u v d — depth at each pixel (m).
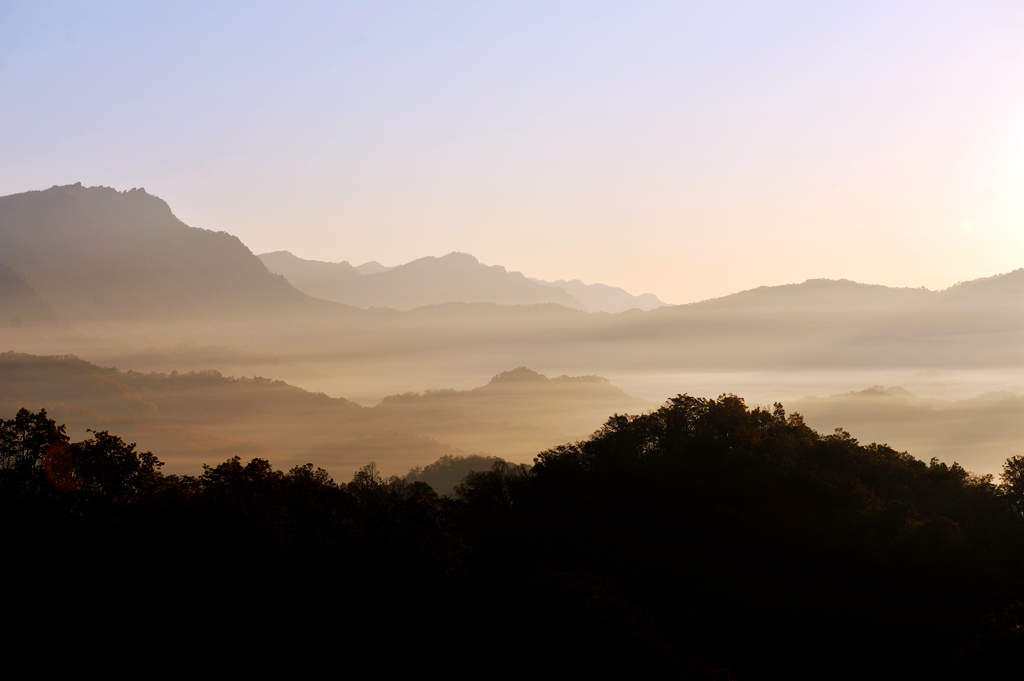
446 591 83.06
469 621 78.81
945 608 91.38
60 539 79.31
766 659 80.38
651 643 76.50
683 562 103.81
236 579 78.62
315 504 89.06
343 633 75.44
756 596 94.31
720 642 83.81
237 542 81.25
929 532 106.25
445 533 87.19
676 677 72.38
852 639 84.62
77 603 74.12
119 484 87.75
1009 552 106.81
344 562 82.88
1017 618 69.62
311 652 72.94
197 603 76.12
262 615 76.06
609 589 87.69
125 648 70.88
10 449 84.56
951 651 81.50
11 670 67.06
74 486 84.75
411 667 72.00
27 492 82.19
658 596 94.19
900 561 102.19
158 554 79.44
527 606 81.31
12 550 76.69
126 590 76.06
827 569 102.19
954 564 100.94
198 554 79.94
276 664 71.12
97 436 89.81
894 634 85.50
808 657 80.75
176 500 85.12
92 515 82.56
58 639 70.56
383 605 78.94
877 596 94.88
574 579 86.56
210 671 69.69
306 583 79.88
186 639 72.56
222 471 90.38
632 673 72.31
